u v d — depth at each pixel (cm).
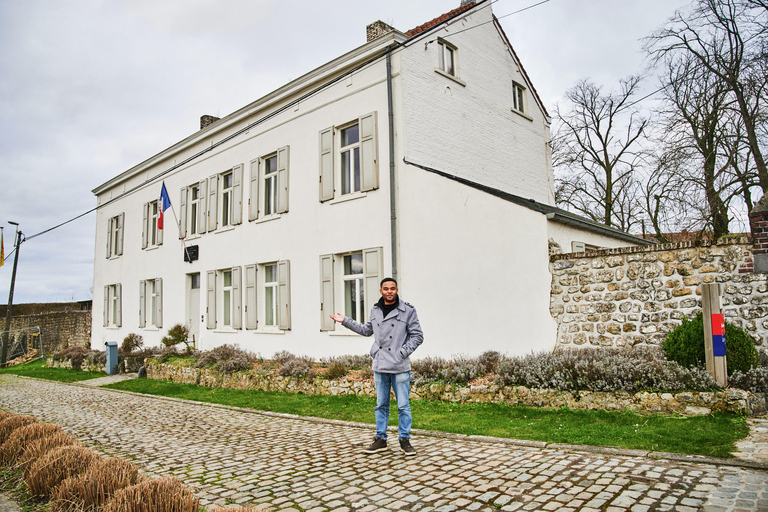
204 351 1642
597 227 1121
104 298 2367
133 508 344
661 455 479
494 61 1487
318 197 1328
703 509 349
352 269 1281
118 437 750
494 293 992
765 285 727
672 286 806
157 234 1998
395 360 556
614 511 357
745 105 1385
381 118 1188
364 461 538
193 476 512
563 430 599
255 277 1520
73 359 2041
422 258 1102
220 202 1691
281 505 415
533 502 387
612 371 681
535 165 1634
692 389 630
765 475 410
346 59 1259
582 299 891
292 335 1384
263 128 1531
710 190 1466
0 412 712
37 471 448
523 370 767
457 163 1280
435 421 705
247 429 771
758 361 672
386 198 1170
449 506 392
